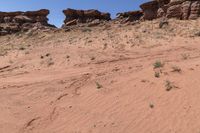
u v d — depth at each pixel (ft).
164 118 32.35
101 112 36.14
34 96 45.60
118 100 38.11
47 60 77.00
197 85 37.27
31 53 90.43
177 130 29.89
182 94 36.04
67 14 195.00
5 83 56.44
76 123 34.78
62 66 70.08
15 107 41.88
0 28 176.76
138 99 37.24
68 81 51.01
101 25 162.91
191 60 52.16
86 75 53.83
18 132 34.55
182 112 32.63
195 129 29.35
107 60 70.18
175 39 88.17
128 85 41.70
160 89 38.29
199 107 32.73
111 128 32.42
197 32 90.89
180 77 40.45
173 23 111.45
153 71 44.86
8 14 196.65
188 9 117.70
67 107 39.17
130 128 31.86
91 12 191.52
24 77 61.77
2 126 36.19
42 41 124.06
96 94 41.24
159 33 98.12
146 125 31.83
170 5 127.24
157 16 139.23
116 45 87.61
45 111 39.24
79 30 140.46
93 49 85.46
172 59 59.31
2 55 93.45
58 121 36.04
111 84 43.60
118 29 119.14
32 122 36.68
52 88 48.06
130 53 76.79
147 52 76.02
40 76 60.95
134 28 115.03
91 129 32.96
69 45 97.45
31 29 163.94
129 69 51.70
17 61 81.87
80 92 43.60
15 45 120.67
